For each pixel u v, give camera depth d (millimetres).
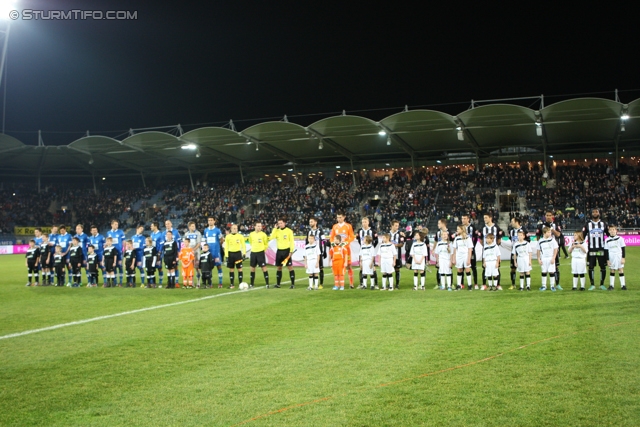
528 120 32125
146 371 6574
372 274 15070
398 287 15141
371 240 15039
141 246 17703
